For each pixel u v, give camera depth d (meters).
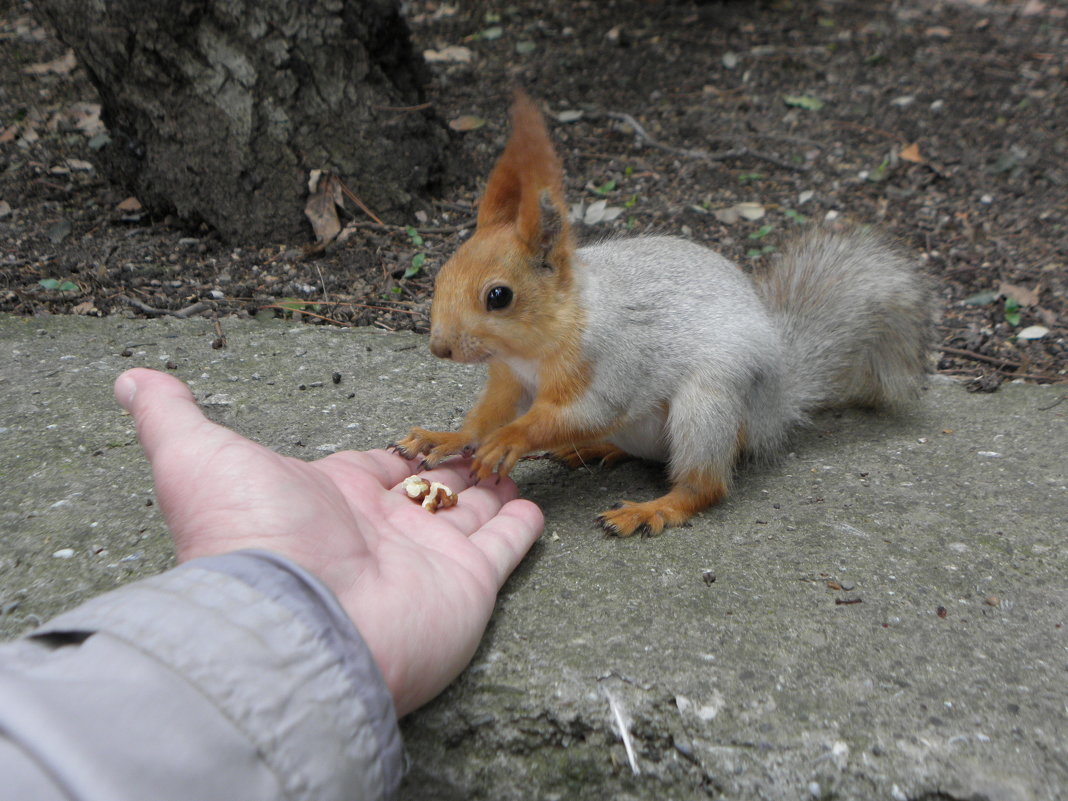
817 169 0.85
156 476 0.32
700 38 1.14
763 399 0.47
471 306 0.41
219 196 0.71
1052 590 0.38
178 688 0.24
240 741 0.24
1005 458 0.48
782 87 1.01
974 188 0.82
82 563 0.39
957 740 0.31
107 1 0.65
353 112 0.72
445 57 1.06
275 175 0.71
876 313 0.54
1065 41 1.14
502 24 1.18
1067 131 0.91
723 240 0.74
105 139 0.83
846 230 0.58
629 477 0.48
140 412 0.33
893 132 0.92
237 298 0.65
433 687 0.31
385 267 0.69
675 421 0.44
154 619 0.25
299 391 0.53
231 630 0.25
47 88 0.97
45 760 0.21
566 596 0.37
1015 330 0.64
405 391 0.54
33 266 0.67
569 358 0.42
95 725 0.22
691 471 0.44
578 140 0.90
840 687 0.33
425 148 0.76
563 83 1.01
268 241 0.72
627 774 0.32
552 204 0.41
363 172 0.73
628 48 1.10
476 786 0.32
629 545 0.41
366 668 0.26
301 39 0.69
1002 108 0.96
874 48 1.12
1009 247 0.73
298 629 0.26
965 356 0.61
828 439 0.51
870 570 0.39
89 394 0.52
